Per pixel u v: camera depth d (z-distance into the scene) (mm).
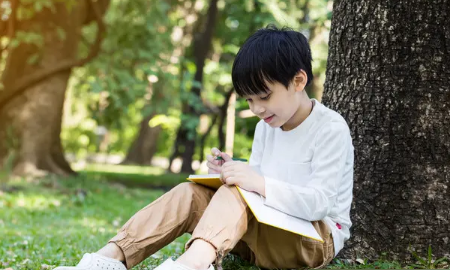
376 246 3613
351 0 3803
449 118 3607
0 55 13125
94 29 14094
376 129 3672
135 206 9406
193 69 15391
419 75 3609
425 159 3594
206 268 2613
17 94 12484
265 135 3328
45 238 5426
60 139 12891
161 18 13242
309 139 3043
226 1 15328
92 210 8484
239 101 12820
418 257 3502
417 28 3613
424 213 3574
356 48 3766
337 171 2936
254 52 2834
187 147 17000
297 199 2801
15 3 11898
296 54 2881
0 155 12367
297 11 13391
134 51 13234
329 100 3904
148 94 13773
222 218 2711
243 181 2775
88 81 12828
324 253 3021
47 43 12547
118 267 2818
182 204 2963
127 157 26391
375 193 3645
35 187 10414
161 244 2932
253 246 2975
